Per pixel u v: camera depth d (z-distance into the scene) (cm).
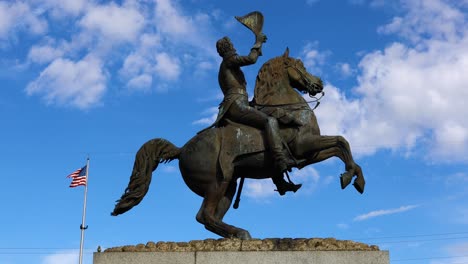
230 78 811
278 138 757
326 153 782
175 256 668
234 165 773
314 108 839
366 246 681
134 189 778
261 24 834
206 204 761
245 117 783
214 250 671
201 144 777
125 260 671
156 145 795
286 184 801
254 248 673
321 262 660
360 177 766
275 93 820
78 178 1984
